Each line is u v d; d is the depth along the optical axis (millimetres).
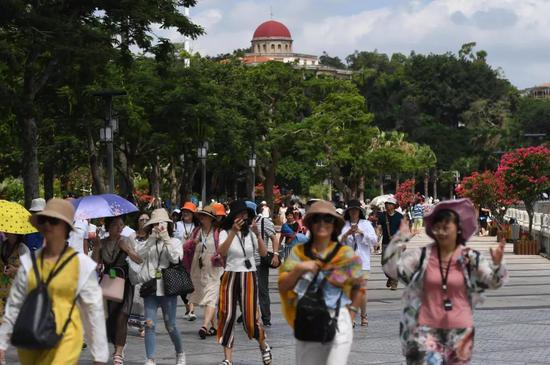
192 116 49531
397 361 14773
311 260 9492
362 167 101625
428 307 9148
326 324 9320
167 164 80688
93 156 45844
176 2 32094
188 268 18188
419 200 58594
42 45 27484
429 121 175750
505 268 9016
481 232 60406
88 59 28172
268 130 81062
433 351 9070
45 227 8797
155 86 48594
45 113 38188
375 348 16219
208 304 17922
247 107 68062
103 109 39562
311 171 105812
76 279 8773
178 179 88000
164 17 30656
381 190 131500
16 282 8859
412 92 183125
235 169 96625
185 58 65500
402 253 9266
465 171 165125
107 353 8945
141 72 48719
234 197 107250
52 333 8438
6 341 8852
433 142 168375
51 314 8516
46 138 50719
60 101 37062
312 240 9641
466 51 190500
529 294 25547
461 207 9148
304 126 87500
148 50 32344
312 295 9406
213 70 67250
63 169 55781
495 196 51281
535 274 32062
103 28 30234
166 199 88125
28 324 8359
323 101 92438
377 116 179000
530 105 177375
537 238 44969
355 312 9656
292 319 9594
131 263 14195
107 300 14234
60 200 8938
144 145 53625
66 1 29531
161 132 51031
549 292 26062
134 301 15883
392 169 104875
